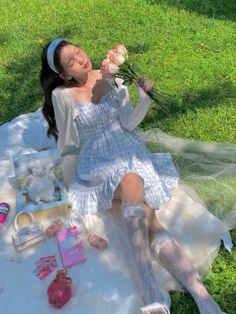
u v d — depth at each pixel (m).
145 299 1.20
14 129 1.84
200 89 2.01
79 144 1.49
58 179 1.53
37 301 1.25
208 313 1.15
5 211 1.48
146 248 1.25
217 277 1.28
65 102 1.42
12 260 1.36
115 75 1.39
